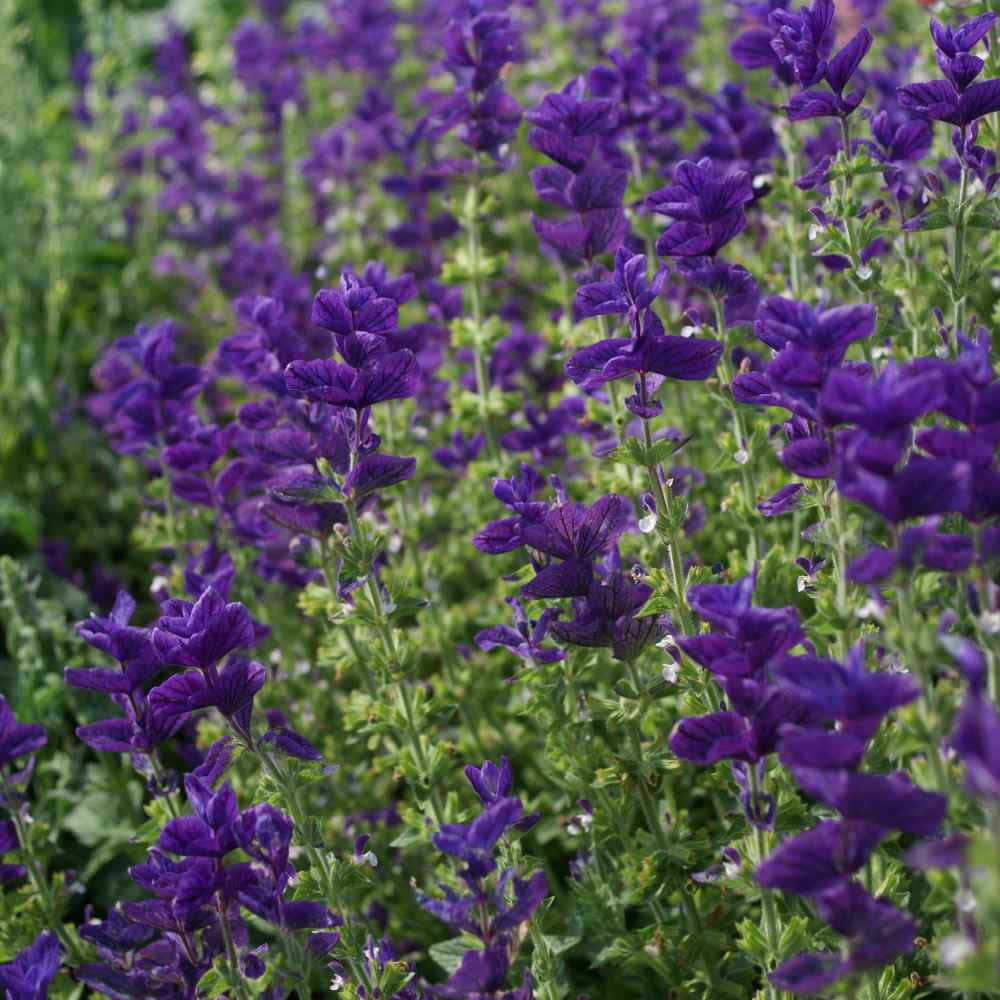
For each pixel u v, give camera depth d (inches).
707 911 59.2
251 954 55.8
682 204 58.2
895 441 50.9
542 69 105.2
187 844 54.1
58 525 86.4
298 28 133.8
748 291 60.5
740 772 54.7
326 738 66.8
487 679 67.2
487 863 52.6
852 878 52.1
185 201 106.8
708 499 67.7
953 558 51.9
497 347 72.4
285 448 61.1
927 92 57.8
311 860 56.8
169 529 68.2
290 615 71.2
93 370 84.8
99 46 130.6
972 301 68.7
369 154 98.7
